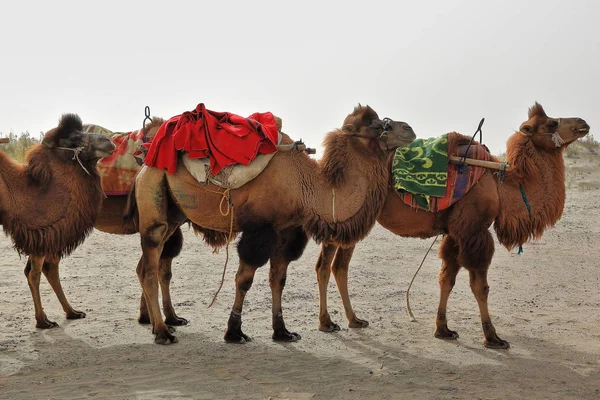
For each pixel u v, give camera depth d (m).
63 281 10.84
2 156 7.57
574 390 6.58
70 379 6.72
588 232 15.70
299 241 8.18
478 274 7.97
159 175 7.93
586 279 11.58
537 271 12.12
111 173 8.48
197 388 6.52
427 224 8.22
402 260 12.93
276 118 8.14
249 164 7.68
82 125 8.09
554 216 8.25
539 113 8.16
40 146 7.75
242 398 6.29
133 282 10.89
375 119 7.77
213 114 8.00
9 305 9.42
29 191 7.61
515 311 9.55
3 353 7.46
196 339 8.09
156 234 7.93
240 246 7.82
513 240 8.19
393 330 8.56
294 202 7.76
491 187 8.02
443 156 7.99
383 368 7.16
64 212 7.70
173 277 11.27
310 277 11.37
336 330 8.51
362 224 7.80
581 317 9.29
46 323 8.43
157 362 7.25
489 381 6.80
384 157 7.87
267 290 10.50
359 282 11.13
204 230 8.61
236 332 7.93
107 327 8.51
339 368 7.14
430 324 8.85
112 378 6.76
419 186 7.90
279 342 8.01
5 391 6.38
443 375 6.96
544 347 7.93
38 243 7.66
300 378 6.83
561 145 8.11
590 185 22.81
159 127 8.57
